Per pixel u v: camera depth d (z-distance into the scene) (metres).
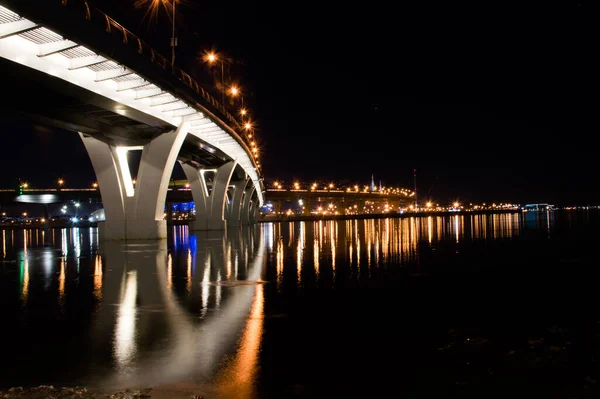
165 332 8.73
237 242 37.34
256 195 104.75
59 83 22.75
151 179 36.09
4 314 10.34
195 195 63.50
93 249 30.30
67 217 143.88
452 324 9.43
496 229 55.56
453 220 108.38
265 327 9.13
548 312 10.60
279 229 67.44
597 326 9.30
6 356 7.33
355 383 6.21
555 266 19.31
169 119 33.53
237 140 48.47
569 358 7.30
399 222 95.38
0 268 19.89
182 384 6.15
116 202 36.81
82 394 5.75
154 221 36.56
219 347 7.77
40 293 13.14
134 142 35.91
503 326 9.29
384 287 14.06
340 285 14.41
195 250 28.80
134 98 28.58
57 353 7.47
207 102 35.47
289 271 17.97
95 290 13.62
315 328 9.05
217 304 11.43
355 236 44.66
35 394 5.71
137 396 5.72
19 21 17.62
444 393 5.91
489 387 6.12
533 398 5.77
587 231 47.34
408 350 7.66
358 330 8.91
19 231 82.44
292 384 6.15
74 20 19.20
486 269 18.42
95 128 32.09
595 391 5.98
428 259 22.28
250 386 6.08
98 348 7.72
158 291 13.39
